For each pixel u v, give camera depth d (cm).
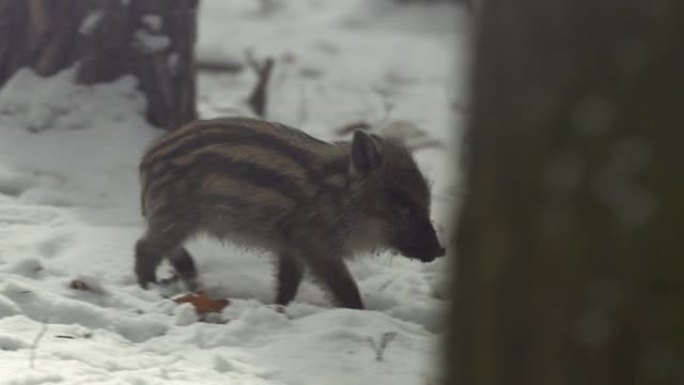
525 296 469
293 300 1241
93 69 1612
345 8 3080
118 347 992
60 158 1510
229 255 1343
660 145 429
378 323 1088
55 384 877
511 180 466
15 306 1044
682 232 428
